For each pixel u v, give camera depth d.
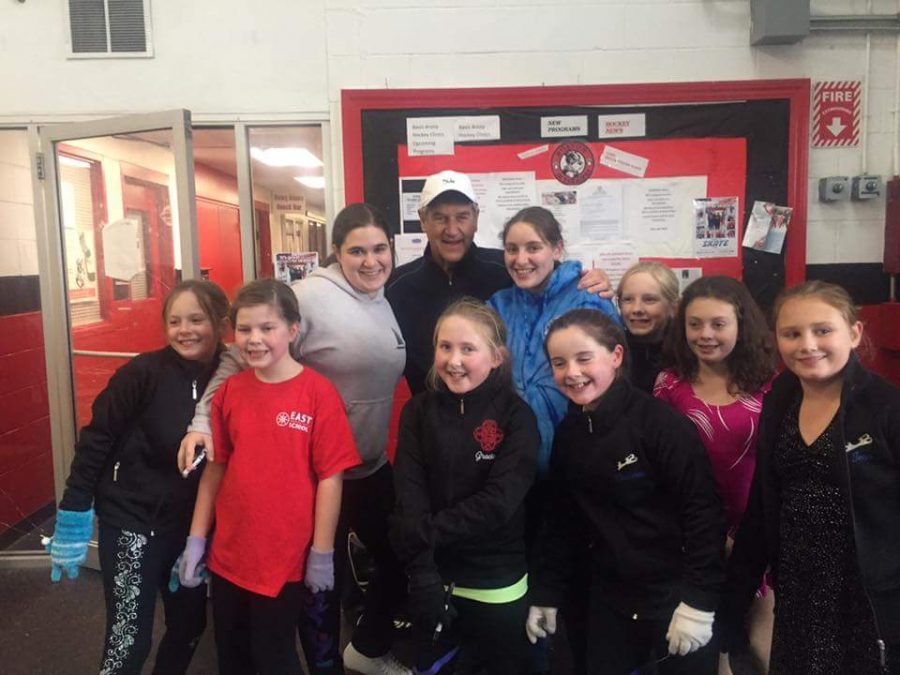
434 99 2.85
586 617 1.71
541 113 2.87
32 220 3.24
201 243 5.11
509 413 1.62
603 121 2.87
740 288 1.69
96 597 2.66
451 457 1.60
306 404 1.66
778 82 2.82
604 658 1.58
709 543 1.45
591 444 1.55
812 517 1.33
